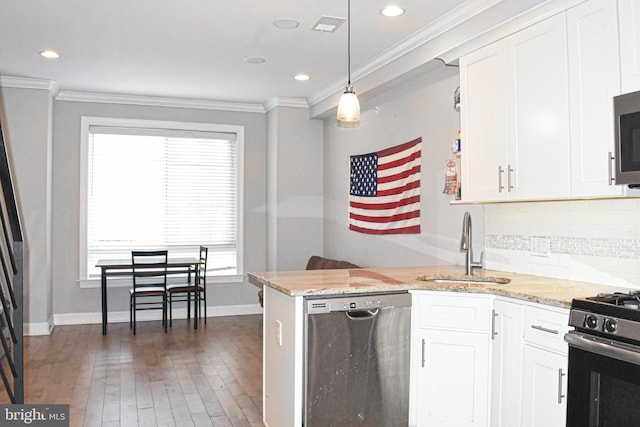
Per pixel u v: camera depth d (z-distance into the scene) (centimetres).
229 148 692
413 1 352
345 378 285
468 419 291
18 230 224
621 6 246
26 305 571
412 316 303
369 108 549
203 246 653
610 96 252
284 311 295
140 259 653
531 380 258
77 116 627
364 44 442
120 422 337
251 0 356
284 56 477
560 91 278
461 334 292
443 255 428
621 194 248
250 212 693
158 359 480
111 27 408
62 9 373
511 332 271
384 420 296
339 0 353
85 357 486
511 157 311
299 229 666
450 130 416
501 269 371
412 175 467
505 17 319
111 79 561
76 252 629
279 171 657
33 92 571
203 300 649
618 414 209
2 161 211
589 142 262
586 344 218
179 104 659
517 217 359
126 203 652
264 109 694
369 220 541
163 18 389
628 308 206
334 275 341
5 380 215
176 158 671
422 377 301
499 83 322
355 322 287
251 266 694
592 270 305
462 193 354
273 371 314
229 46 451
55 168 620
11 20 394
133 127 650
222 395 387
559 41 279
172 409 360
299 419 278
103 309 575
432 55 400
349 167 594
